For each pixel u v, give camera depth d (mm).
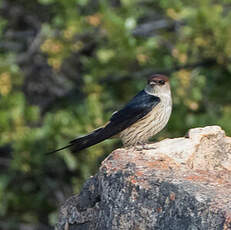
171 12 15328
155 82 10305
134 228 6887
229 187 6918
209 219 6320
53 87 17891
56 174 17219
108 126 9992
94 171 15711
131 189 7000
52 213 16641
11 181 17469
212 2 16594
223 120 15266
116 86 16750
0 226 17438
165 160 7637
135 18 15812
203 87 16531
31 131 14891
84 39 16938
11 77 15750
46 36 16391
